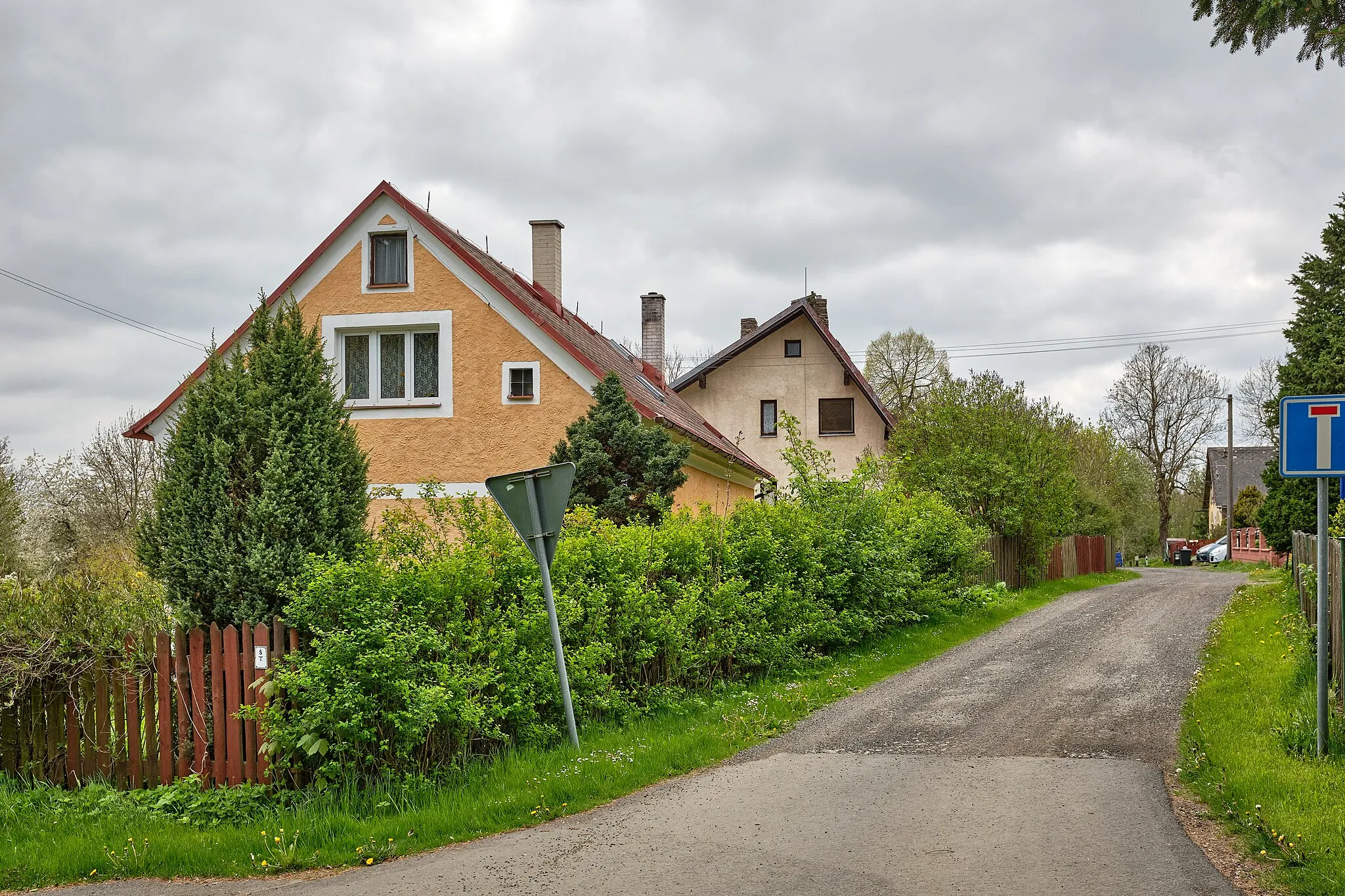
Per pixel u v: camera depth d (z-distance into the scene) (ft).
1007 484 83.46
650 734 31.35
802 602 44.55
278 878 21.09
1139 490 175.52
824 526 50.67
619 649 33.73
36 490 105.09
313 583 25.76
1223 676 37.14
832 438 125.59
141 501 107.76
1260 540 146.82
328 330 65.10
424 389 64.90
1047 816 22.07
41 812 26.21
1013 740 29.60
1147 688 36.76
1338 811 20.90
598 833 22.38
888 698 37.19
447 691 26.27
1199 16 26.86
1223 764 24.94
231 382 30.32
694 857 20.22
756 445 126.93
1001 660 45.06
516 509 29.48
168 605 29.89
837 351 123.65
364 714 25.11
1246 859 19.06
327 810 24.45
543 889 18.81
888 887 18.07
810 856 19.99
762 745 30.63
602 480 48.98
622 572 34.45
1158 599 72.49
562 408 62.59
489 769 27.25
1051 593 81.87
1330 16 25.30
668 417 64.23
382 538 29.73
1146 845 19.94
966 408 88.38
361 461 32.12
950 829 21.42
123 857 22.36
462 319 63.93
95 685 28.02
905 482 85.81
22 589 29.45
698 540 38.50
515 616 29.81
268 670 26.14
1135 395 183.83
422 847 22.45
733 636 38.81
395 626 26.08
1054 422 107.86
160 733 27.35
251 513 29.12
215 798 25.79
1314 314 77.56
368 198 64.64
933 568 63.31
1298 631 43.37
